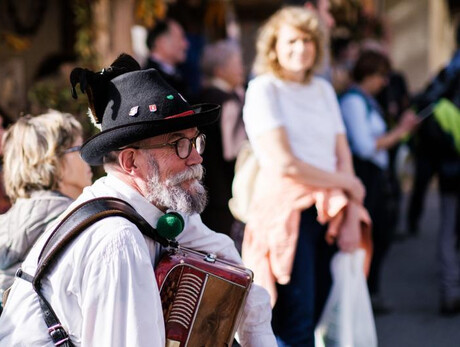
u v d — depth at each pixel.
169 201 4.46
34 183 5.72
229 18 18.94
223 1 18.36
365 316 7.70
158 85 4.47
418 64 28.23
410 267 14.77
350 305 7.61
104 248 4.19
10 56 14.43
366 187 10.48
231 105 10.24
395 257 15.62
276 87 7.58
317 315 7.80
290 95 7.60
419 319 11.41
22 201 5.71
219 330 4.51
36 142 5.68
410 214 17.52
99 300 4.14
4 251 5.59
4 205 7.55
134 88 4.43
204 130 9.86
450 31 31.17
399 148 16.06
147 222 4.48
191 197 4.51
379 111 11.10
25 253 5.58
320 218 7.43
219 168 9.90
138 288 4.17
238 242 10.09
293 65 7.50
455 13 30.84
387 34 17.73
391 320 11.36
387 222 10.92
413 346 10.25
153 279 4.26
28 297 4.42
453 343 10.40
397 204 16.69
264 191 7.52
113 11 12.84
